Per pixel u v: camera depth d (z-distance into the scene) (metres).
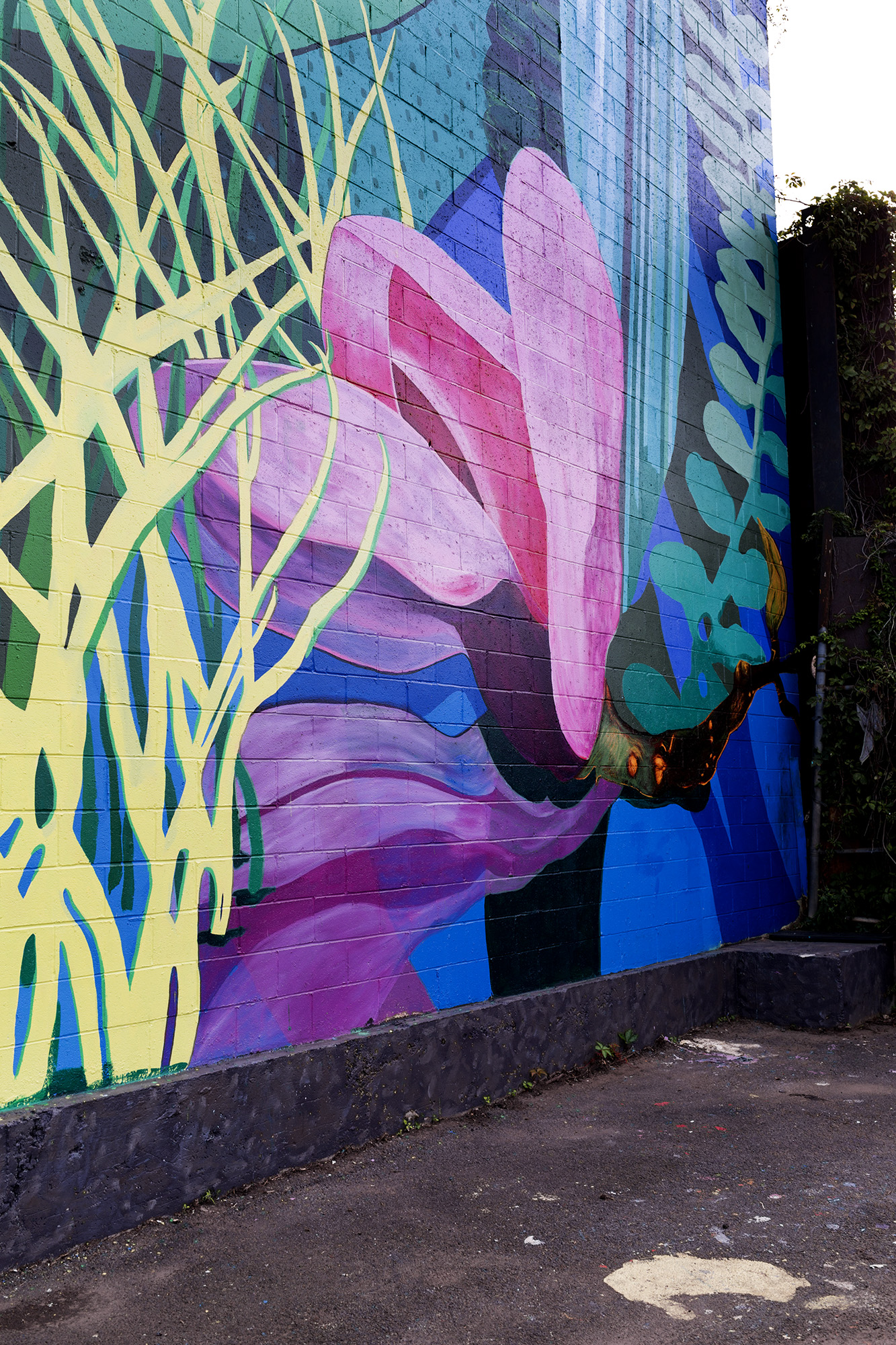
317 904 5.07
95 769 4.17
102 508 4.28
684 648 8.39
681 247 8.84
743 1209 4.36
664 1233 4.10
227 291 4.88
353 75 5.71
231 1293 3.56
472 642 6.20
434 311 6.12
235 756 4.74
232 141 4.98
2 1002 3.79
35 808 3.95
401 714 5.65
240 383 4.91
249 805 4.78
